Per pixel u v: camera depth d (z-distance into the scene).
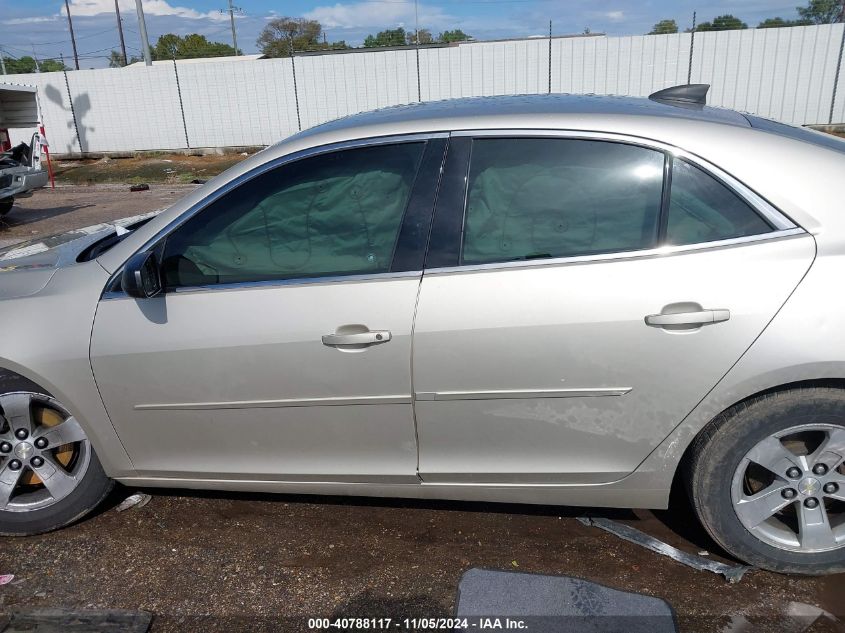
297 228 2.52
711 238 2.25
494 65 20.28
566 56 19.89
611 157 2.35
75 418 2.70
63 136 22.67
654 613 2.33
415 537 2.81
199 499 3.14
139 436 2.70
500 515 2.94
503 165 2.42
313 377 2.45
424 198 2.43
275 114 21.78
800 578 2.48
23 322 2.62
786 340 2.17
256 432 2.60
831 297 2.15
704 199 2.28
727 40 19.16
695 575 2.52
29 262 3.00
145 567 2.68
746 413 2.29
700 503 2.43
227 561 2.70
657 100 2.75
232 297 2.49
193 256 2.57
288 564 2.66
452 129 2.47
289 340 2.43
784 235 2.22
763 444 2.32
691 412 2.29
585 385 2.31
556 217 2.36
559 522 2.87
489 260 2.35
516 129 2.42
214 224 2.57
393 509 3.01
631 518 2.88
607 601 2.39
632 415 2.33
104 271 2.64
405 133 2.50
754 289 2.18
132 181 18.17
